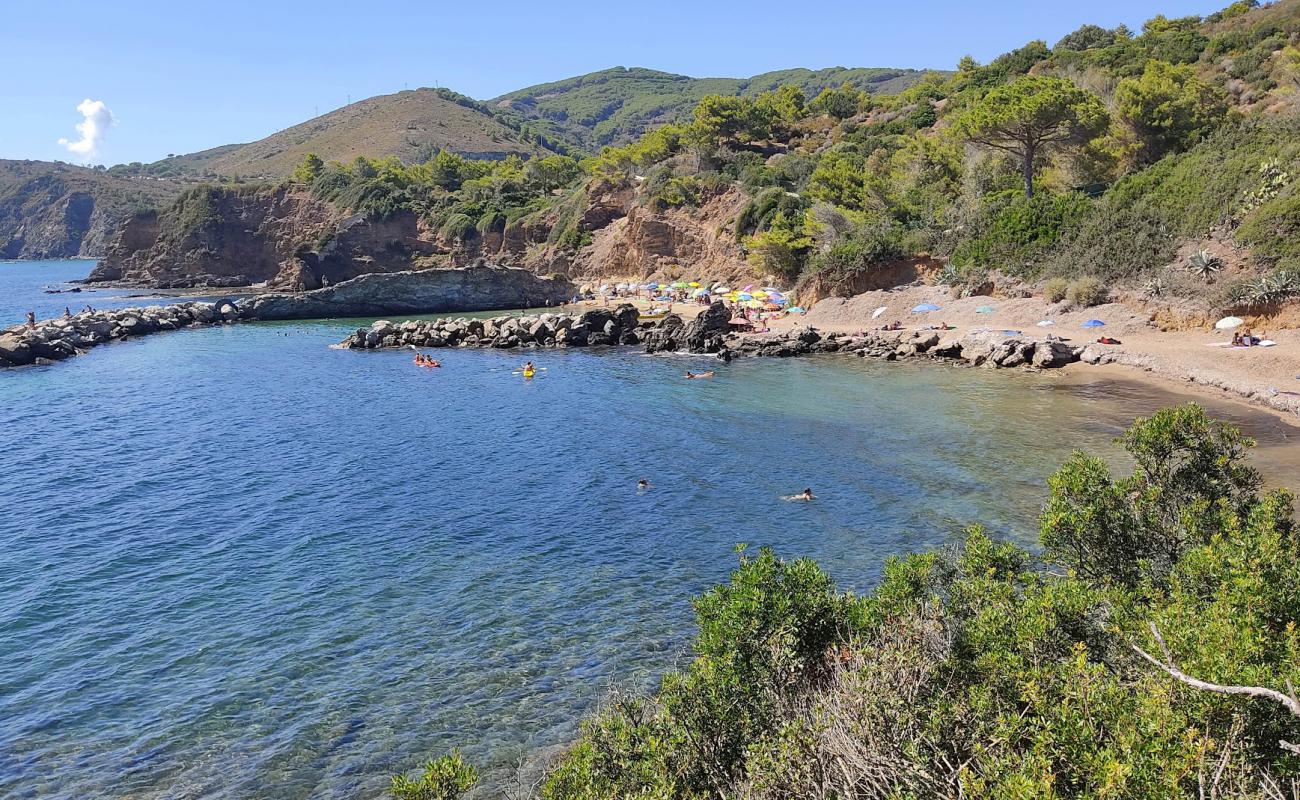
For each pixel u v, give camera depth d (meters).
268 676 16.58
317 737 14.52
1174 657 7.49
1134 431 13.69
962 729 7.78
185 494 28.91
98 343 72.31
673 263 102.19
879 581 20.06
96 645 18.02
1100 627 9.40
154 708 15.53
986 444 32.00
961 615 10.62
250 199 139.12
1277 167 49.41
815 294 71.88
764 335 60.97
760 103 130.00
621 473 30.31
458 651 17.41
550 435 36.53
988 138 68.62
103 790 13.23
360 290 93.69
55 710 15.55
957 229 67.56
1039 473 28.09
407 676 16.45
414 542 23.83
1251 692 5.54
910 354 53.66
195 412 43.31
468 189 136.62
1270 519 11.34
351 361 61.12
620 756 9.61
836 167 89.75
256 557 22.92
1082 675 7.59
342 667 16.88
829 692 9.46
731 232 94.25
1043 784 6.09
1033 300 57.19
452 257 124.25
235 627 18.73
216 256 135.38
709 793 8.76
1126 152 67.69
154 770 13.73
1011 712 7.91
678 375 51.00
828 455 31.67
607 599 19.78
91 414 43.06
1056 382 42.84
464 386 49.69
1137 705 7.11
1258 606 8.25
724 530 24.20
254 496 28.52
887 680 8.48
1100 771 6.32
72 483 30.48
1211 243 50.19
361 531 24.84
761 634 10.93
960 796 6.43
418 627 18.53
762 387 45.78
